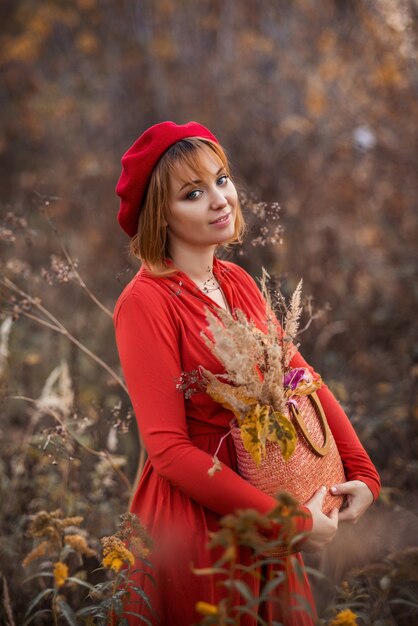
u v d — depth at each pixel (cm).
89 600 278
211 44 655
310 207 515
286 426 195
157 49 654
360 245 484
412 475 328
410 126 515
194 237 216
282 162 547
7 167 709
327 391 239
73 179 624
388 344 440
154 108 654
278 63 608
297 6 616
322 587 270
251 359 193
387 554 265
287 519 171
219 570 168
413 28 514
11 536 299
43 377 430
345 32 572
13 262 349
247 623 210
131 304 209
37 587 284
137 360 205
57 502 313
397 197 511
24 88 754
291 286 439
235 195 221
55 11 730
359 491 216
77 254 555
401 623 269
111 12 711
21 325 471
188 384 203
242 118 584
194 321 211
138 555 209
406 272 453
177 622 209
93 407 338
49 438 276
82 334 457
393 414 348
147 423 202
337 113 546
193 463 197
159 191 214
